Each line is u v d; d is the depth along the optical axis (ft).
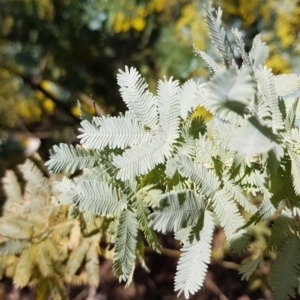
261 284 1.36
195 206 0.54
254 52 0.60
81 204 0.59
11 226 0.85
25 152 1.83
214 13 0.55
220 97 0.43
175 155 0.60
